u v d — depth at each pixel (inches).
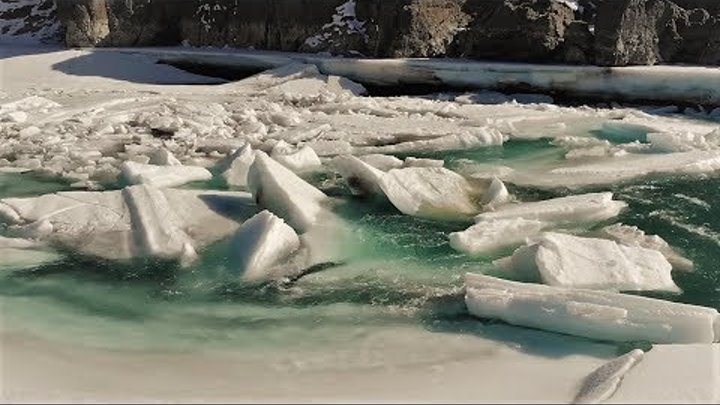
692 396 177.5
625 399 177.9
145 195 361.1
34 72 861.8
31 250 322.0
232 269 303.1
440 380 204.7
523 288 259.1
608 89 647.8
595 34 677.9
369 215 369.1
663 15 682.8
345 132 547.5
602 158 470.6
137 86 795.4
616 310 233.8
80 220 345.7
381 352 229.8
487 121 565.3
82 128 570.6
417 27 788.0
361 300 275.0
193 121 579.2
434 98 709.9
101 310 269.4
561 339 236.8
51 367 214.7
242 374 212.2
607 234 330.6
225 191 390.3
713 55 679.7
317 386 201.0
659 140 478.0
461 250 320.8
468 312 259.4
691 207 374.9
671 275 291.9
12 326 252.4
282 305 272.4
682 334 226.2
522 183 422.0
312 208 360.8
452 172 407.2
